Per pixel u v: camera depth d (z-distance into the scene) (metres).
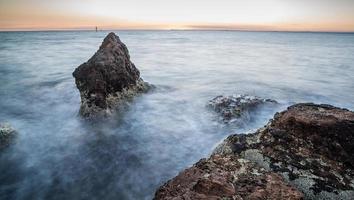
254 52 56.62
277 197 4.88
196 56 45.94
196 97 18.84
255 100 15.47
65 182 9.50
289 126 6.98
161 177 9.84
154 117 15.02
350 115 6.76
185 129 13.58
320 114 6.91
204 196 4.93
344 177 5.69
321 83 24.88
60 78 24.58
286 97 19.86
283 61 40.91
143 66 33.00
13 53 46.28
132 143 12.27
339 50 64.62
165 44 81.12
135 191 9.11
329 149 6.20
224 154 6.61
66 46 66.00
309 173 5.86
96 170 10.24
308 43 100.62
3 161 10.67
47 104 17.38
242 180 5.46
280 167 6.12
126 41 98.06
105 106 14.48
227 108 14.66
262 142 6.94
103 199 8.71
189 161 10.86
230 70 31.44
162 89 20.33
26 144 12.01
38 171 10.12
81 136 12.81
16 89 20.91
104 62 15.17
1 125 12.89
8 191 9.02
